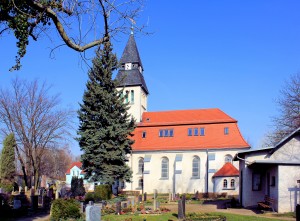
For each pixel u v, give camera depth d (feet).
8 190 155.94
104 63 138.31
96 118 134.31
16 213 90.48
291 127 141.08
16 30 30.63
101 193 118.93
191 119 195.21
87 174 133.18
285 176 75.46
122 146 134.21
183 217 68.28
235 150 176.55
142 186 187.52
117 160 133.69
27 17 29.89
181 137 189.78
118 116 136.87
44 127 150.51
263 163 77.46
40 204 120.57
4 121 148.05
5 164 175.52
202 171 179.83
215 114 195.83
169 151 185.57
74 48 30.99
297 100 141.79
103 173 129.49
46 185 238.07
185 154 183.73
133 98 205.77
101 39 31.96
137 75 207.41
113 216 78.59
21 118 148.56
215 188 159.74
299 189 74.74
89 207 52.01
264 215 71.77
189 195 153.69
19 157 154.20
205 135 187.21
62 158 273.33
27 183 168.25
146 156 187.62
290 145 82.12
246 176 92.99
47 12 29.22
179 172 181.16
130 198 117.19
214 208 91.20
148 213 81.41
